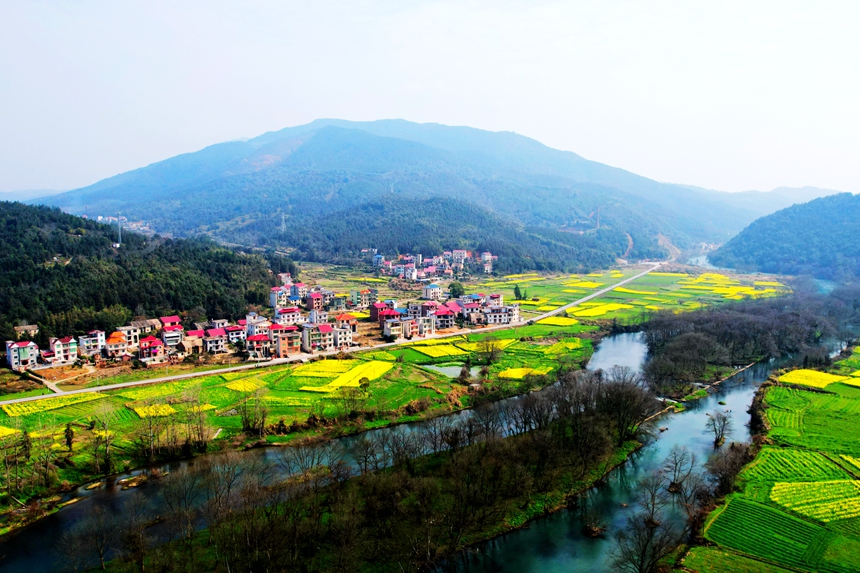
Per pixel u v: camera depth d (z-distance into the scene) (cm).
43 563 10512
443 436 14638
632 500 13012
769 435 16025
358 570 10231
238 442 15688
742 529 11412
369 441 14038
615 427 15912
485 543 11406
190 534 10912
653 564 9962
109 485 13575
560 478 13762
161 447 15038
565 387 16962
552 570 10500
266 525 10775
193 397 18800
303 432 16488
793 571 10081
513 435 15775
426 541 10969
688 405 19312
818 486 13088
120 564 10300
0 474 13512
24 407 18012
